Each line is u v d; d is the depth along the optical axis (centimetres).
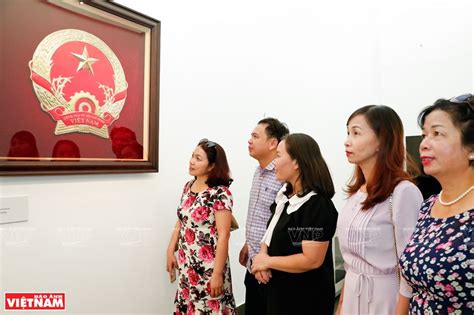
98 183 164
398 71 375
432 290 92
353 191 135
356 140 123
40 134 140
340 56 357
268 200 188
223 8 240
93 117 158
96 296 164
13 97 131
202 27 223
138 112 179
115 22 167
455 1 346
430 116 97
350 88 369
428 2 359
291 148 141
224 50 242
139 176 184
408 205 114
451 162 93
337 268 206
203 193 169
